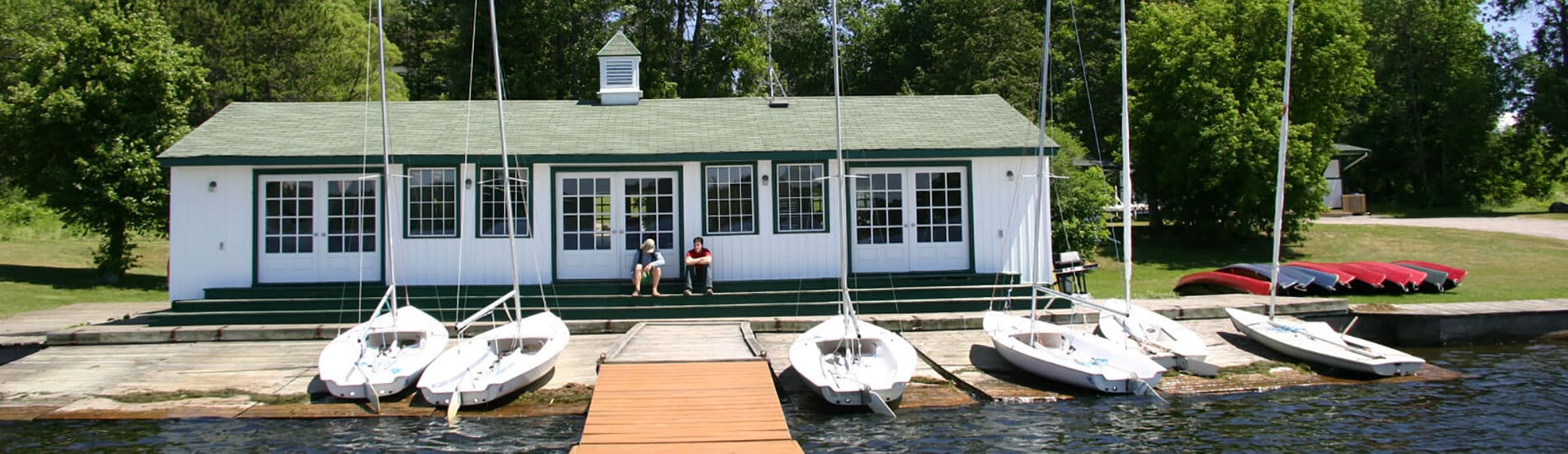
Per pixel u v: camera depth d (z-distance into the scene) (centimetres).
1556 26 4391
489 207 1603
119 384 1242
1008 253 1641
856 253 1634
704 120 1812
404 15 4756
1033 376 1276
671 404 1062
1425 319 1595
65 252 2800
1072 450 991
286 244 1593
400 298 1558
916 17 4462
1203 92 2783
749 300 1570
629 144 1641
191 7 2694
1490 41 4606
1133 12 3928
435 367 1196
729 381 1152
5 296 1959
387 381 1159
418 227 1598
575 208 1623
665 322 1505
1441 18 4531
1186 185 2936
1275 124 2723
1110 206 3095
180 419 1115
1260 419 1109
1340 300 1644
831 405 1169
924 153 1603
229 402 1174
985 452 984
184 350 1396
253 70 2794
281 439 1036
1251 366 1341
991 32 3738
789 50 4322
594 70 3653
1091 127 3834
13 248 2791
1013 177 1647
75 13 2519
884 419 1112
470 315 1551
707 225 1625
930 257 1647
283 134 1686
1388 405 1168
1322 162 2802
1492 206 4588
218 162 1553
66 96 2072
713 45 3928
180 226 1570
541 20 3556
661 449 920
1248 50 2833
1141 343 1339
